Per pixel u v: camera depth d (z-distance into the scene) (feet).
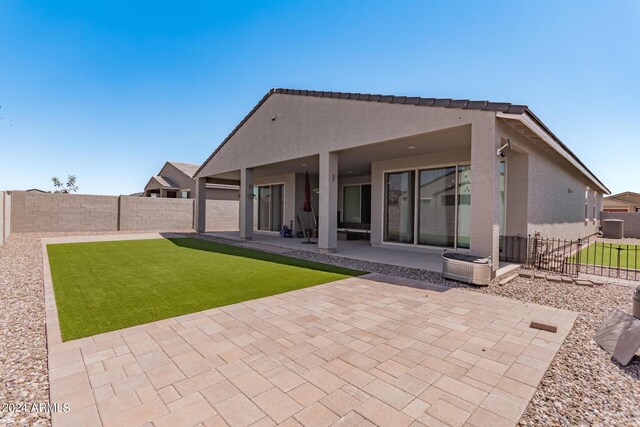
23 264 26.43
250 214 46.62
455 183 32.50
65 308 15.30
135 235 51.98
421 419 7.50
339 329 12.94
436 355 10.79
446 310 15.51
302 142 35.94
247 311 15.03
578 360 10.82
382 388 8.77
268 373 9.46
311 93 34.53
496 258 21.86
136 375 9.28
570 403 8.40
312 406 7.91
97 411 7.61
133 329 12.75
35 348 11.16
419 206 35.58
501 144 24.45
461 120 22.54
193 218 68.03
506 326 13.52
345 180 53.62
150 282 20.57
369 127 28.66
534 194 30.19
